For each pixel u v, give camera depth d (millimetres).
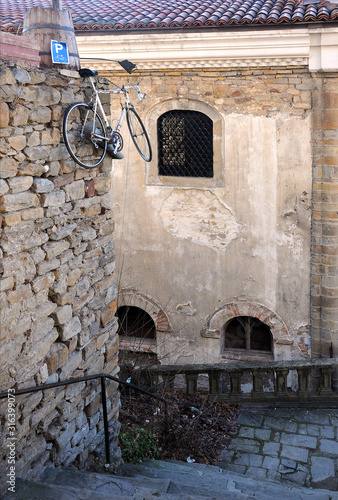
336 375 11586
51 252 5207
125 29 10805
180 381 12531
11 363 4750
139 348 11938
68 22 5836
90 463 6113
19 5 12977
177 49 10875
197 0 11883
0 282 4586
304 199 11375
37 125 4949
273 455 8656
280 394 10234
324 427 9484
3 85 4461
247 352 12430
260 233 11727
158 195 12109
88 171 5828
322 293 11555
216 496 5766
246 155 11484
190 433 8828
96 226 6062
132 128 7789
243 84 11172
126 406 9336
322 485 7926
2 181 4539
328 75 10711
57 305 5410
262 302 11961
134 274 12555
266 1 11125
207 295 12211
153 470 6887
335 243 11312
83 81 5773
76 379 5492
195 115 11656
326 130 10953
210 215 11906
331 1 10195
